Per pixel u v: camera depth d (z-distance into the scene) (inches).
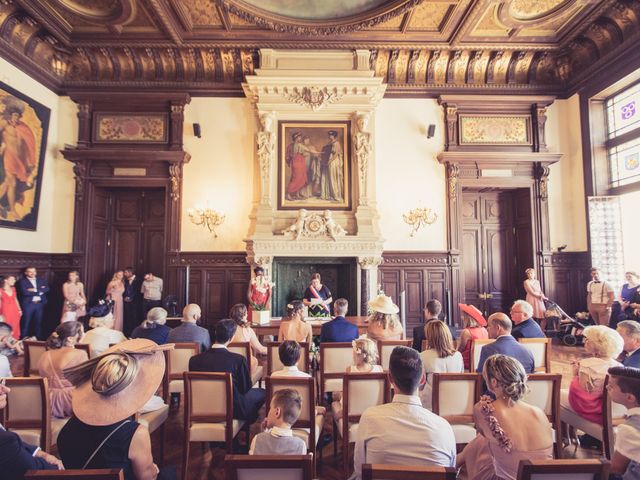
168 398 138.8
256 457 58.7
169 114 317.7
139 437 65.2
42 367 114.6
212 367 112.3
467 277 337.1
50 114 303.0
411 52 306.3
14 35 261.7
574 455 119.7
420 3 237.6
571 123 317.4
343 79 298.0
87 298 303.7
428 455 65.4
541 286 309.6
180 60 308.7
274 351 141.1
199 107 319.3
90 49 297.9
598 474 54.8
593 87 292.2
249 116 318.3
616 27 261.6
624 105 280.1
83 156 305.7
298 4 247.3
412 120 321.1
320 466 117.1
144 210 339.9
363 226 294.7
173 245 307.6
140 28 276.1
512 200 339.6
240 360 115.3
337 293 313.0
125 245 337.7
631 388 66.9
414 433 66.2
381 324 149.3
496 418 68.2
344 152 310.3
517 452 64.8
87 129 312.3
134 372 67.4
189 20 267.7
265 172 301.0
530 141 318.7
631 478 64.6
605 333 104.7
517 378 68.5
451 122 318.0
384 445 66.5
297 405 77.6
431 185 316.8
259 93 303.3
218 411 106.3
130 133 315.6
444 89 319.9
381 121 320.8
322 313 238.2
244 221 311.3
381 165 317.7
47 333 300.0
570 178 318.3
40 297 273.6
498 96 315.9
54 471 52.2
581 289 305.9
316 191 307.9
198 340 153.8
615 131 288.7
